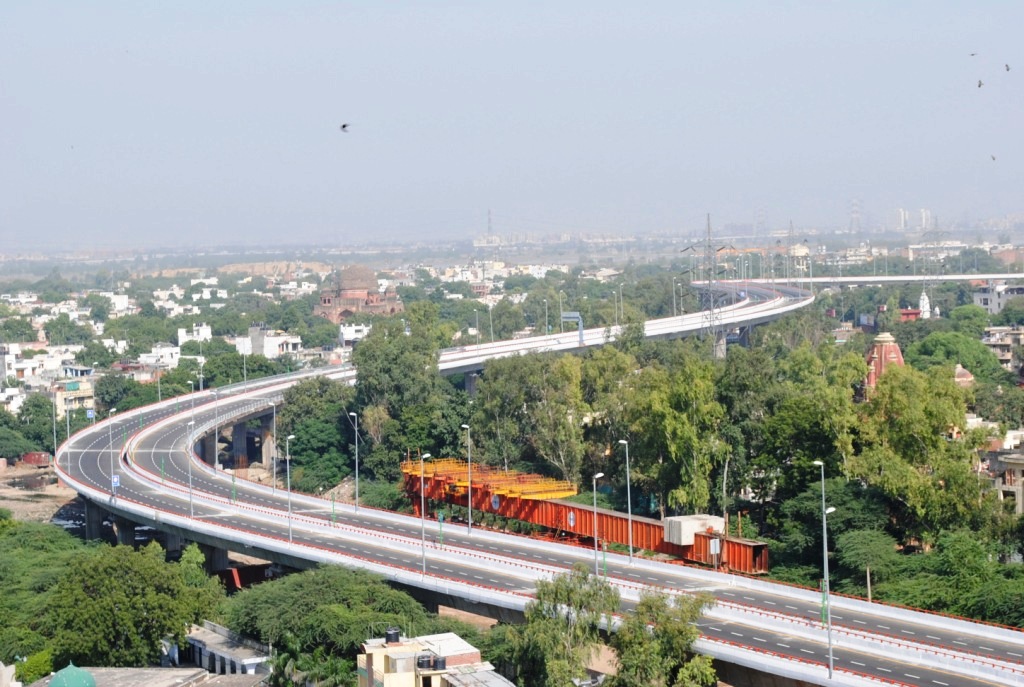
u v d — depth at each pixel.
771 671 168.88
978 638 182.50
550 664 169.88
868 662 171.00
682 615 173.25
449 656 157.25
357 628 197.62
